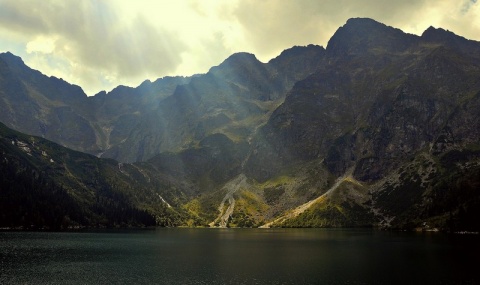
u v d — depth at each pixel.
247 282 122.75
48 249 198.88
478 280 121.31
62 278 126.81
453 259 163.75
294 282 121.75
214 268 148.50
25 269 140.12
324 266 150.50
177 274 136.25
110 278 128.50
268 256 184.38
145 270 143.88
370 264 153.25
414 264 151.50
